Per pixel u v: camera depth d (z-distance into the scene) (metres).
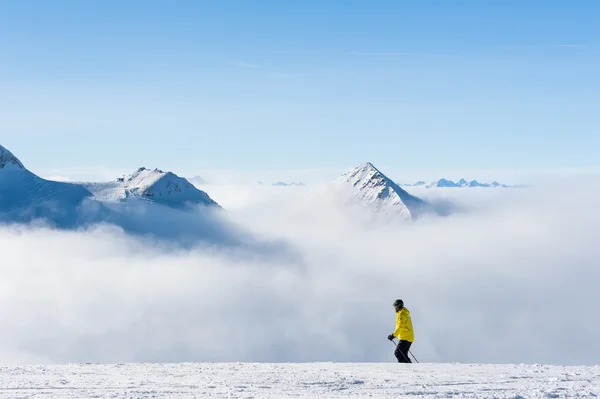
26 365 17.58
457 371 15.55
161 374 15.05
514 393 11.82
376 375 14.60
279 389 12.41
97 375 14.73
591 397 11.41
